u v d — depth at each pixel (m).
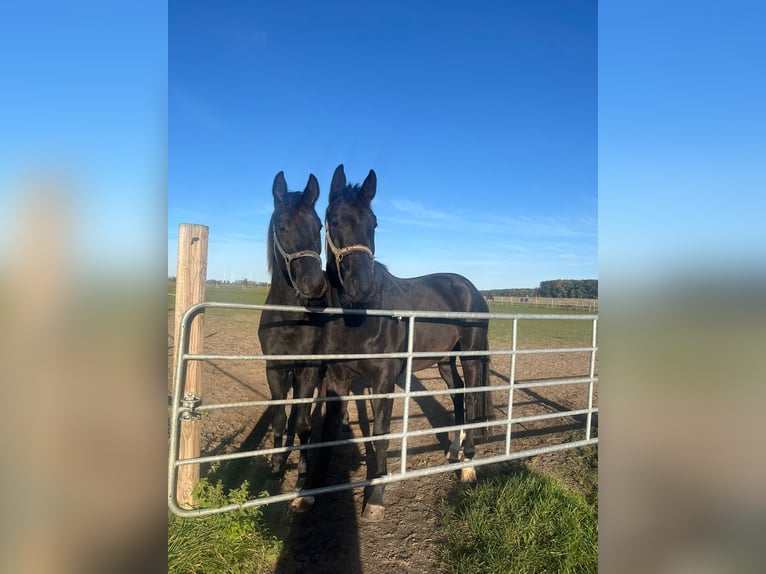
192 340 2.73
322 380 3.74
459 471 3.99
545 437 5.00
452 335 4.19
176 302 2.74
